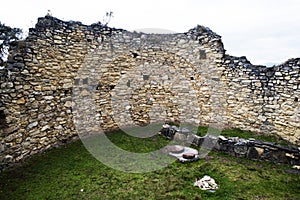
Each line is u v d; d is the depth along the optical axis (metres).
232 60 8.04
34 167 5.20
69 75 6.86
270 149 5.62
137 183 4.71
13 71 5.19
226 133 7.65
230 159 5.82
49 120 6.19
